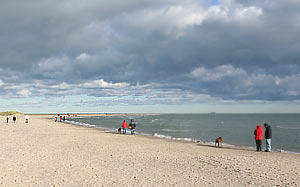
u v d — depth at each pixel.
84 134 30.55
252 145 25.72
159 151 16.98
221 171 11.02
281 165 12.53
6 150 15.87
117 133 35.50
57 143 20.09
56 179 9.36
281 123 88.69
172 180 9.42
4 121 62.59
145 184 8.84
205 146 21.88
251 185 8.82
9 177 9.52
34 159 13.12
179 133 40.38
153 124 71.19
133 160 13.45
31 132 30.53
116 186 8.55
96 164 12.24
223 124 76.25
